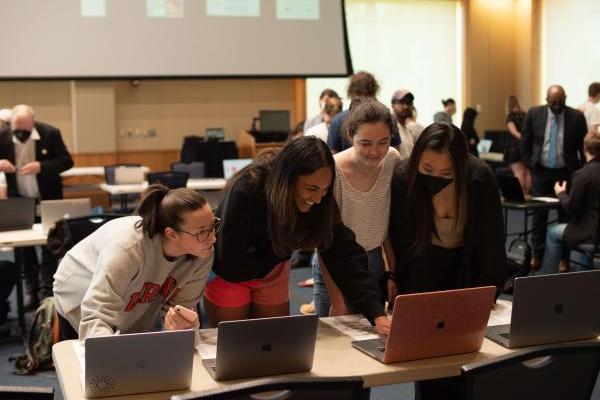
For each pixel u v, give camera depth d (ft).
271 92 34.27
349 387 5.18
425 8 35.78
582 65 33.45
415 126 14.37
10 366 12.46
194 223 6.45
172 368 5.92
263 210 7.22
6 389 5.13
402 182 7.88
